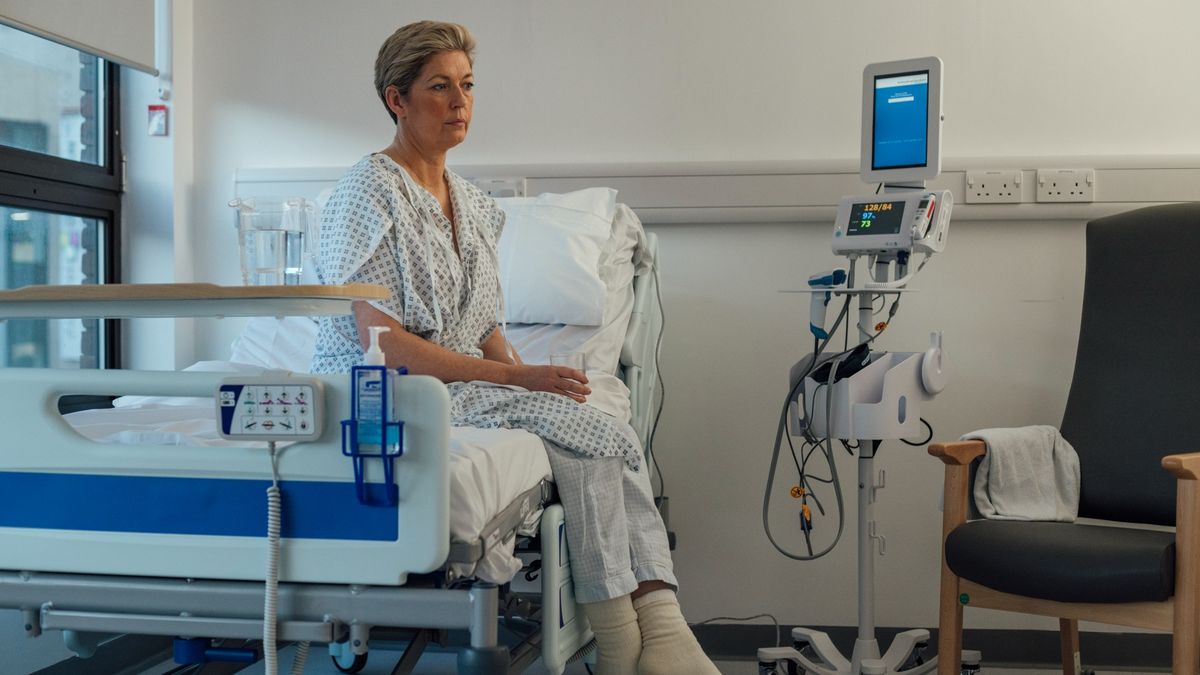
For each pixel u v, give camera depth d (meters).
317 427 1.34
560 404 1.84
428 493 1.35
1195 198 2.91
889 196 2.57
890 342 3.05
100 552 1.42
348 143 3.21
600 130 3.13
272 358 2.70
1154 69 2.97
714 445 3.11
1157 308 2.55
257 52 3.23
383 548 1.36
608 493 1.83
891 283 2.52
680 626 1.85
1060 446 2.56
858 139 3.04
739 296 3.10
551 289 2.62
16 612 2.36
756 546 3.10
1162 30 2.97
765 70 3.07
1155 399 2.50
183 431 1.66
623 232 2.79
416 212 1.96
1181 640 2.00
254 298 1.35
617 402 2.30
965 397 3.03
